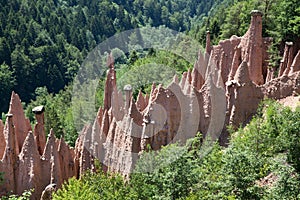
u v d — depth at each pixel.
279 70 49.31
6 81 121.38
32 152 36.06
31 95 128.12
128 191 31.19
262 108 40.50
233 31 72.31
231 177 26.84
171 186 28.34
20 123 38.25
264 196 26.88
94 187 32.53
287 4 53.44
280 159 29.84
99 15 156.00
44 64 133.62
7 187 35.62
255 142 32.53
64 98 114.06
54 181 36.53
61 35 148.00
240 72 42.06
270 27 57.47
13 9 148.62
